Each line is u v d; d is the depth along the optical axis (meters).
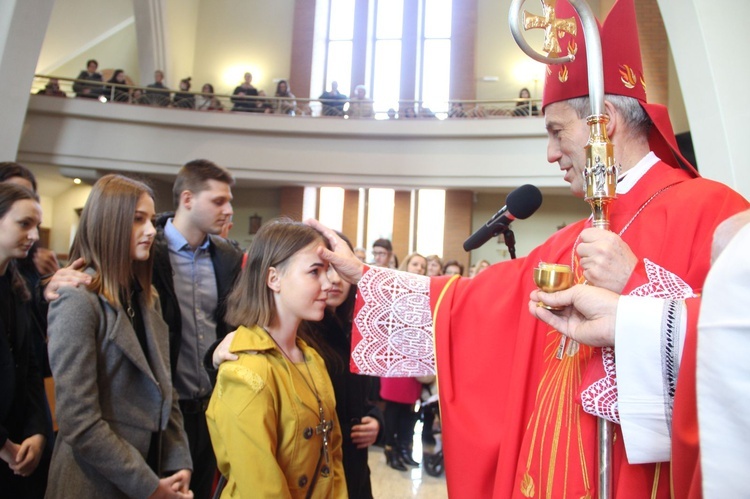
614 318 0.82
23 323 1.73
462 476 1.13
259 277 1.41
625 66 1.10
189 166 2.27
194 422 2.12
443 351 1.21
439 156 9.92
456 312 1.25
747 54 3.95
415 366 1.28
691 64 4.15
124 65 12.41
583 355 0.98
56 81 9.95
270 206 11.52
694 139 4.19
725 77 3.97
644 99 1.13
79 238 1.58
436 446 4.39
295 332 1.45
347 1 13.14
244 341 1.32
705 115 4.08
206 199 2.21
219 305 2.23
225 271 2.28
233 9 12.84
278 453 1.28
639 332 0.80
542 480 0.98
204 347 2.20
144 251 1.60
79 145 9.65
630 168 1.12
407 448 4.06
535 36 11.88
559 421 0.99
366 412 1.87
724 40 3.99
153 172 9.96
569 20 1.01
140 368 1.51
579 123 1.11
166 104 10.41
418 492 3.54
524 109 10.47
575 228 1.24
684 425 0.70
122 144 9.80
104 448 1.39
